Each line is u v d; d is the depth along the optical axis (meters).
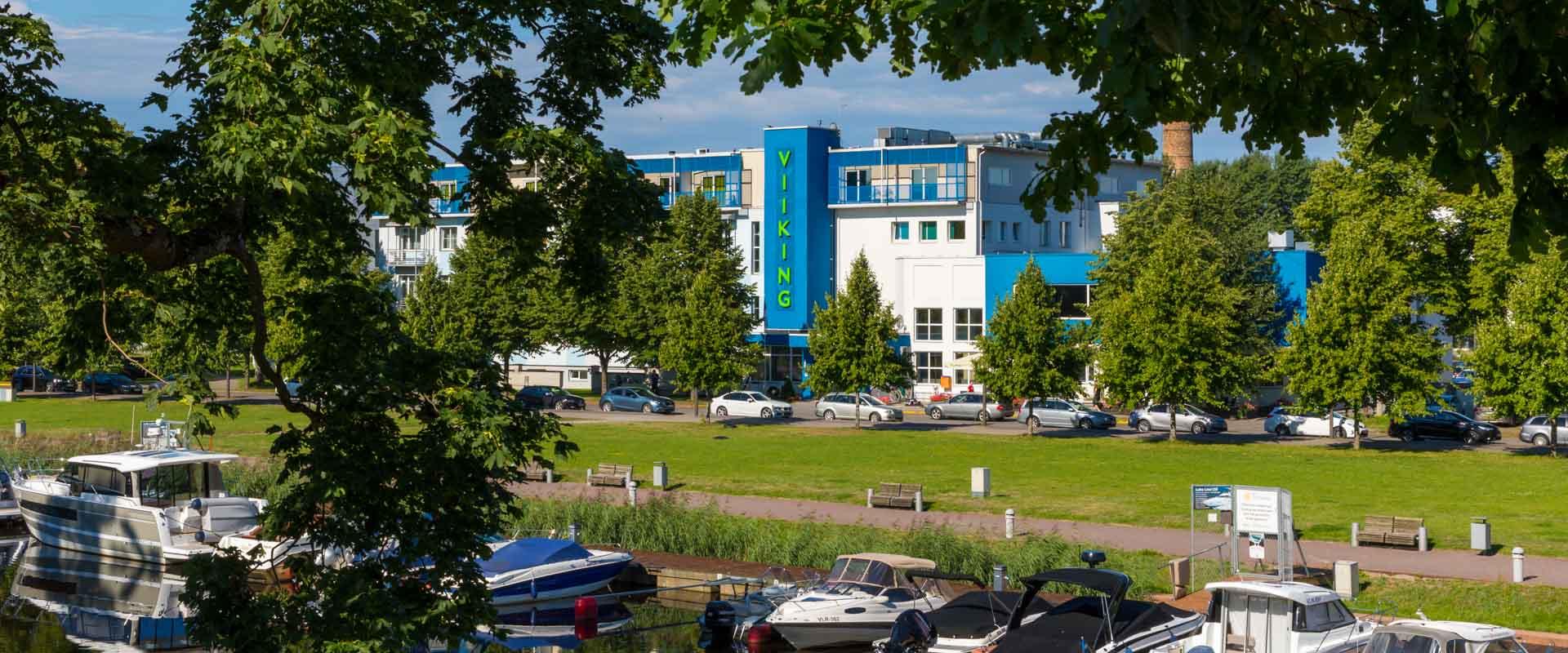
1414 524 34.81
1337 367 59.41
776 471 52.91
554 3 19.61
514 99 20.02
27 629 31.75
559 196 20.27
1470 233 67.38
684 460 56.69
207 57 16.92
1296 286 80.69
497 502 18.52
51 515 42.12
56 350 18.78
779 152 97.31
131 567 39.84
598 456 58.22
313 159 15.32
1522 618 28.42
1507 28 7.48
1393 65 9.12
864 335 72.75
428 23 18.66
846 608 29.77
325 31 17.23
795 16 9.88
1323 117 10.11
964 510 42.25
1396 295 60.53
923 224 95.62
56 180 16.66
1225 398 66.94
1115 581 25.00
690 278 91.56
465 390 18.12
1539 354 55.72
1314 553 34.28
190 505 38.91
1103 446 62.66
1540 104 7.74
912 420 79.50
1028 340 67.25
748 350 77.94
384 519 17.83
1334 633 24.77
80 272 18.30
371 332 18.62
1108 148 10.79
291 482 45.25
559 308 89.56
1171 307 63.47
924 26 10.42
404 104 18.92
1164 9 7.52
